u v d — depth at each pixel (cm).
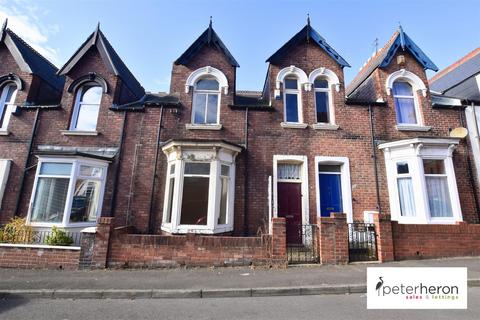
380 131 1013
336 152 989
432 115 1032
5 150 1001
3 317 436
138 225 916
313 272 638
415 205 894
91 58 1102
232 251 695
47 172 916
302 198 959
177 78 1080
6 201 948
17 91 1084
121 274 632
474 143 998
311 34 1112
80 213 905
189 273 639
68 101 1053
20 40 1194
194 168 902
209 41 1095
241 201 938
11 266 681
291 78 1094
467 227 774
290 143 998
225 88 1050
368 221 895
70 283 571
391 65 1087
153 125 1018
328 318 430
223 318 432
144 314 449
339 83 1062
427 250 745
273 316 438
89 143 1005
